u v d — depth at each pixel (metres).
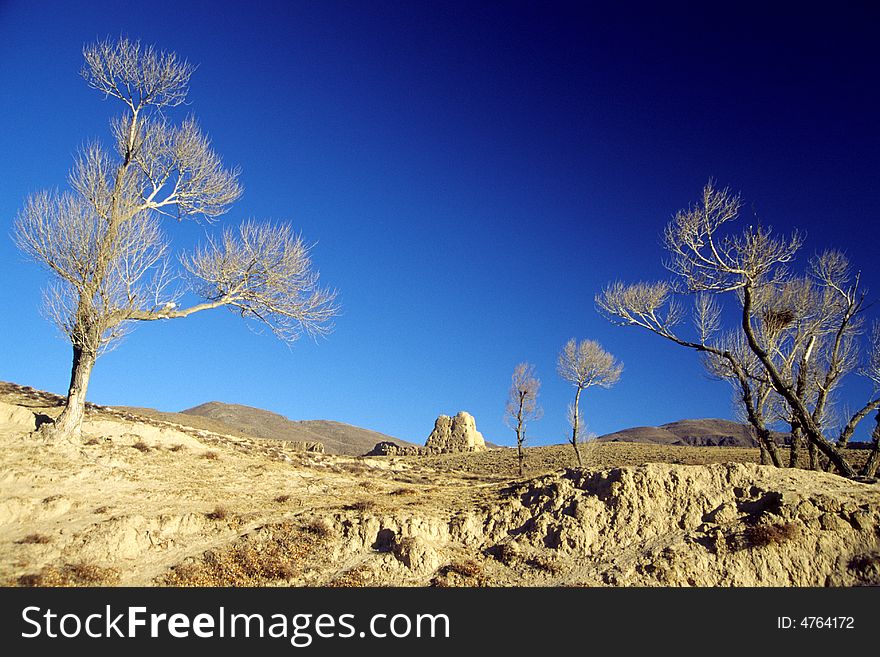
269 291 30.69
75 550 18.27
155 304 27.75
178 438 33.25
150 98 30.20
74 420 26.41
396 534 20.22
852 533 18.50
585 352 50.56
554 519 20.98
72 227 26.56
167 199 30.22
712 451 69.69
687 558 18.34
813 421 24.66
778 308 29.38
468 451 95.62
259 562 18.77
